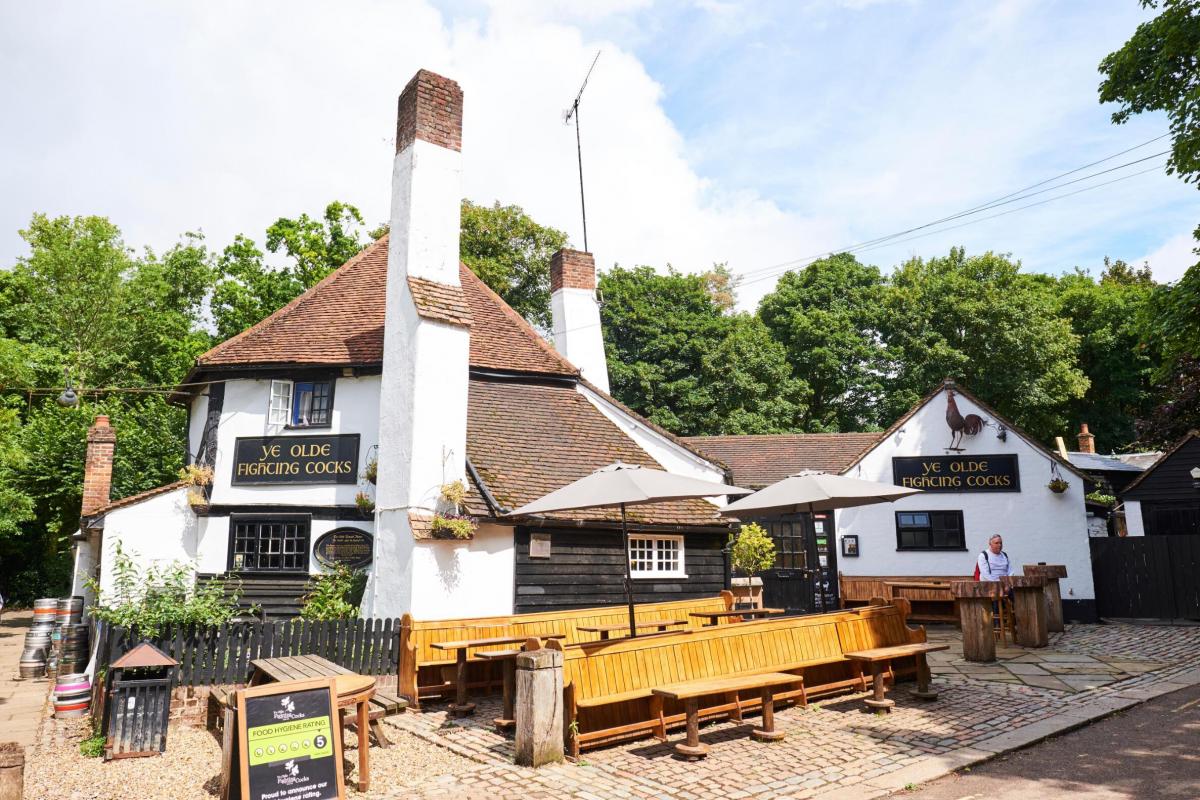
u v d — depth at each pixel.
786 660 9.57
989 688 10.16
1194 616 16.88
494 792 6.47
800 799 6.14
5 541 29.92
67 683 10.88
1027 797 6.06
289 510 14.09
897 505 19.08
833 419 39.81
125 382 32.69
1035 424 37.19
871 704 9.07
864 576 18.83
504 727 8.58
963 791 6.26
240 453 14.55
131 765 7.82
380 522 12.84
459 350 13.35
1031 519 18.11
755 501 11.26
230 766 5.89
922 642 10.88
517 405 15.92
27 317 33.22
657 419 33.19
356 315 15.89
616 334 36.06
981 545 18.36
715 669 8.82
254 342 15.55
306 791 5.80
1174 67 14.70
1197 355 15.76
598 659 7.86
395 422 12.95
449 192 14.20
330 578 13.47
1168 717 8.44
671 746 7.77
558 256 20.48
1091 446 27.28
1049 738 7.79
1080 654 12.70
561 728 7.36
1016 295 34.66
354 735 8.60
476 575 12.48
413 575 11.89
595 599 13.58
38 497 22.28
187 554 14.32
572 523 13.23
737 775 6.79
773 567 20.58
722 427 33.53
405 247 13.55
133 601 10.99
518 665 7.49
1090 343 38.50
